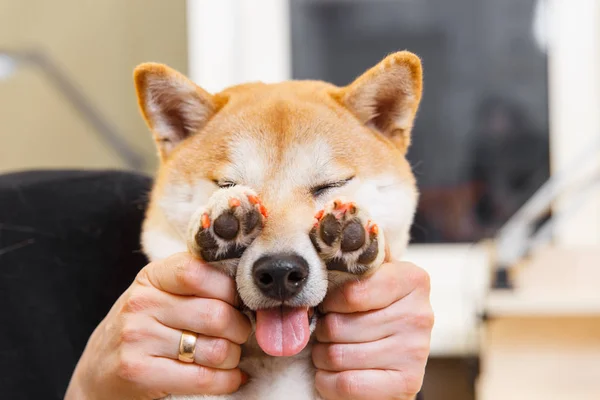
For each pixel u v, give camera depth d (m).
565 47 1.31
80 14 1.36
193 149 0.66
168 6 1.36
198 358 0.54
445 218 1.36
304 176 0.62
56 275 0.73
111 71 1.37
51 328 0.72
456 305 1.22
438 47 1.36
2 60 1.24
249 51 1.39
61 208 0.75
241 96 0.69
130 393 0.55
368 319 0.54
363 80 0.66
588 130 1.31
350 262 0.53
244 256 0.54
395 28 1.37
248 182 0.62
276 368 0.60
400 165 0.67
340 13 1.38
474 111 1.36
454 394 1.14
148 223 0.69
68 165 1.40
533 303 0.98
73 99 1.28
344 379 0.55
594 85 1.31
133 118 1.38
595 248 1.15
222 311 0.53
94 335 0.60
